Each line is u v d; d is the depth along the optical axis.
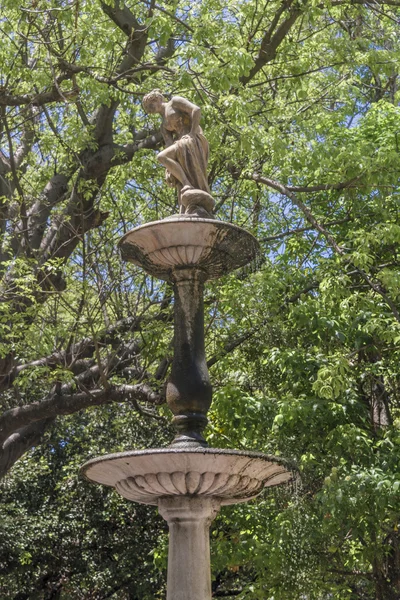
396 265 13.95
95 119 14.02
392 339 12.96
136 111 15.05
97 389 13.82
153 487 7.06
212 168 13.81
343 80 15.38
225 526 15.09
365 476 11.80
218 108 12.60
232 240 7.74
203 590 7.11
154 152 14.66
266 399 12.95
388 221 13.12
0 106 13.26
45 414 13.33
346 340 13.39
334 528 12.41
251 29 13.88
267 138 12.69
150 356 13.17
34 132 14.87
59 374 12.45
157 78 13.87
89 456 22.05
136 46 13.59
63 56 13.32
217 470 6.90
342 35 14.83
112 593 22.86
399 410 14.82
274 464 7.07
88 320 12.45
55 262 12.17
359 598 15.96
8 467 14.87
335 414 12.59
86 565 22.47
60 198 13.87
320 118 14.30
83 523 22.41
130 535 22.45
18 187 12.81
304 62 13.95
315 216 14.77
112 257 13.95
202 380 7.62
